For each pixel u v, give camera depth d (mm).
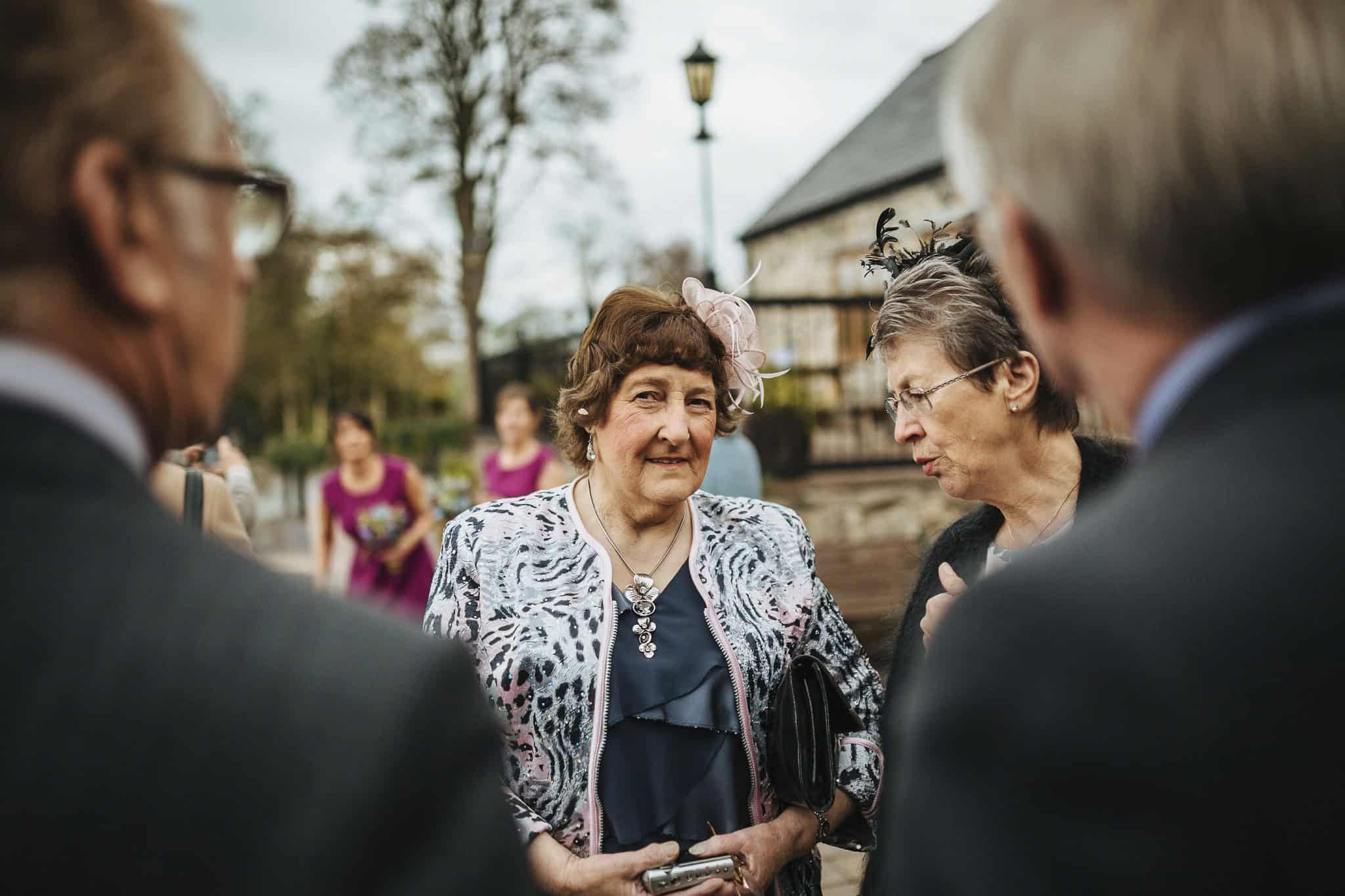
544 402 11055
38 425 535
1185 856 502
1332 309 574
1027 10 658
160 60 582
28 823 464
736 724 1653
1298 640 514
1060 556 610
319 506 4992
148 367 597
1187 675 524
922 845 598
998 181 662
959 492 1610
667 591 1749
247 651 535
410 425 23859
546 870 1574
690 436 1717
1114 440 1613
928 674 635
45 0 540
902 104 14891
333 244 23062
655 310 1755
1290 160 545
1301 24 560
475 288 21641
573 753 1626
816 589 1850
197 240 612
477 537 1766
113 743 487
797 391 8703
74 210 540
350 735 528
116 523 542
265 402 28594
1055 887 521
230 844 487
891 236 1793
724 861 1544
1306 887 492
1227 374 590
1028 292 691
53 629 500
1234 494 559
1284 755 500
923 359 1564
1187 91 564
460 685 599
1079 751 529
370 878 506
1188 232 568
